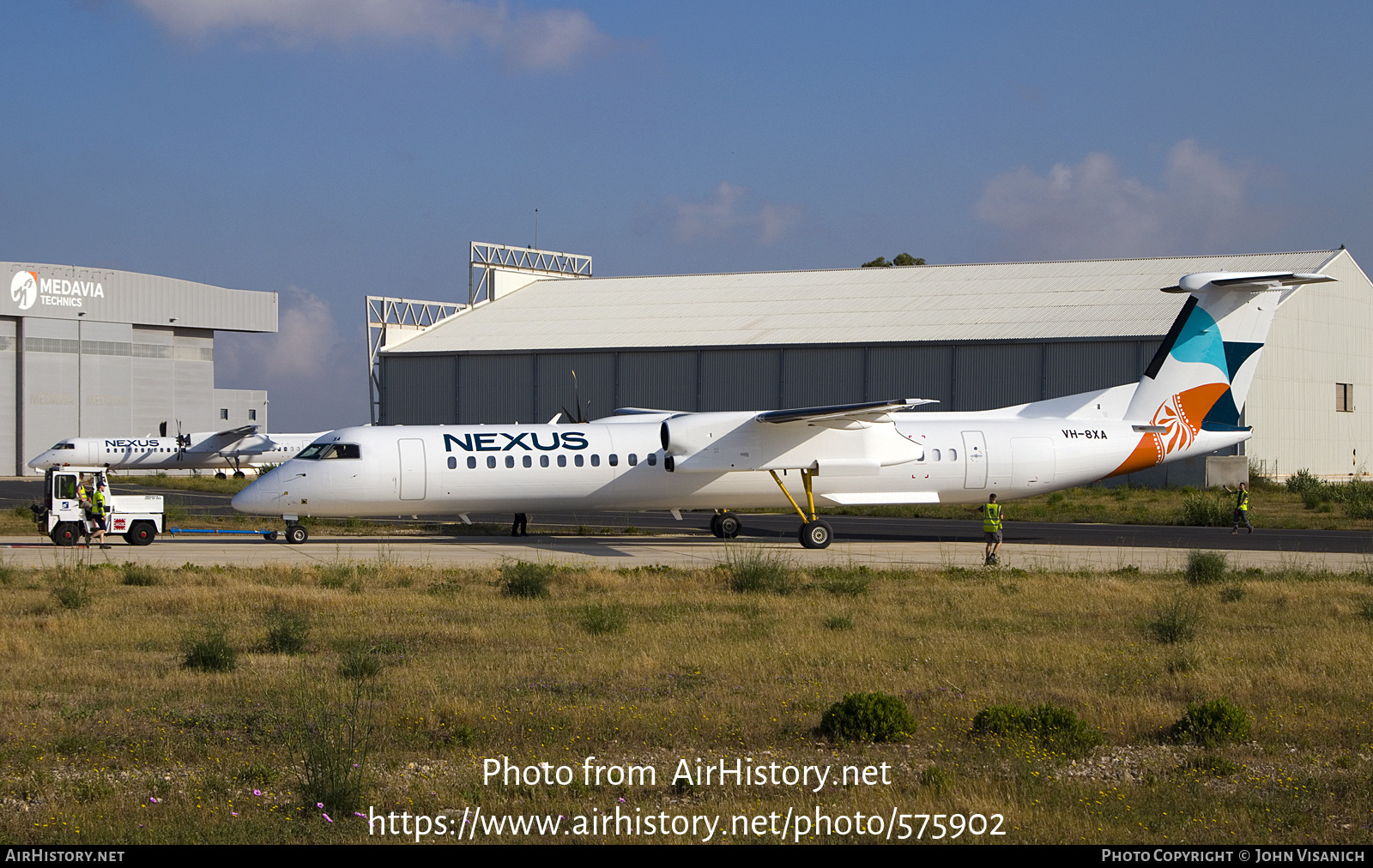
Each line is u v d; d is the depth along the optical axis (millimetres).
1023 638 24328
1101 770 14992
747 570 32469
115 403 135125
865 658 21969
